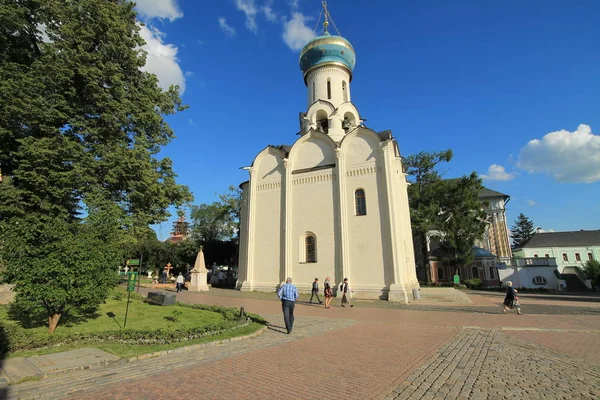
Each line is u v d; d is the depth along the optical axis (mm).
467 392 5863
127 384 5988
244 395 5570
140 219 19359
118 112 18672
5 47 18219
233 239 50188
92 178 17031
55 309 9719
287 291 11219
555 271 39812
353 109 31719
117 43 19297
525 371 7137
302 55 33656
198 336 9531
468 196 37781
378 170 24375
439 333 11242
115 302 16141
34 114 16156
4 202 15570
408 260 28625
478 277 44062
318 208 25953
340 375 6656
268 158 29469
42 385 5879
